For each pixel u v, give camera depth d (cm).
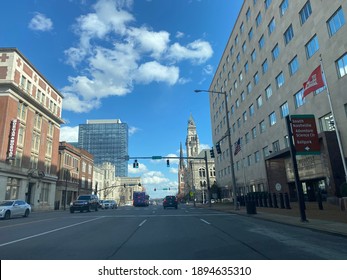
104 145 13525
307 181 2975
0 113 3866
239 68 5094
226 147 6225
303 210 1554
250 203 2284
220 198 6197
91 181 8006
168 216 2272
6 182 3816
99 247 884
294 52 3069
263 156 4112
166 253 788
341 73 2331
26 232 1293
